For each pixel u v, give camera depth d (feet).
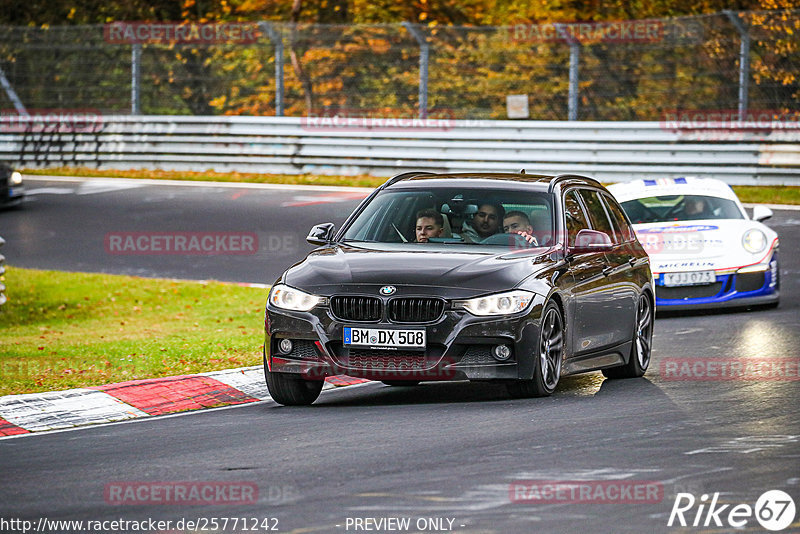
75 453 73.67
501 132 258.37
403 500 58.90
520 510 56.49
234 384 98.68
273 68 310.45
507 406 86.17
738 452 68.54
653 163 246.68
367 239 96.43
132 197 254.47
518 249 92.84
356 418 83.30
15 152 303.07
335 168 273.75
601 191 108.58
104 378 103.04
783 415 80.38
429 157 265.13
